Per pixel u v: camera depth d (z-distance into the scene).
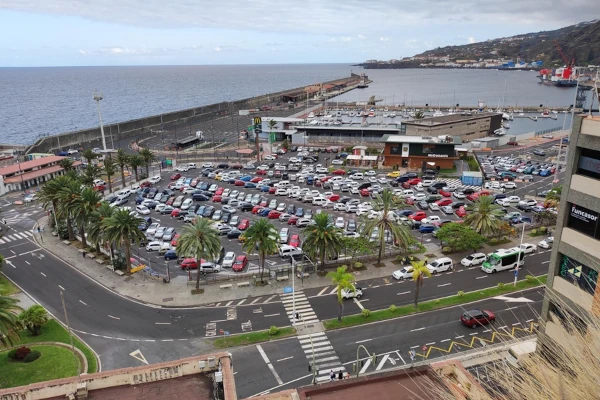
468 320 52.50
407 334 51.91
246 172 134.50
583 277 31.23
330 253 64.62
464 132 170.50
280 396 26.09
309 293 62.09
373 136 174.62
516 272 62.56
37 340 51.53
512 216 88.56
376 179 121.88
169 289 63.88
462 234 70.38
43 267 71.25
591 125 30.08
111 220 66.19
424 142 130.88
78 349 49.69
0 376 44.69
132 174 134.38
